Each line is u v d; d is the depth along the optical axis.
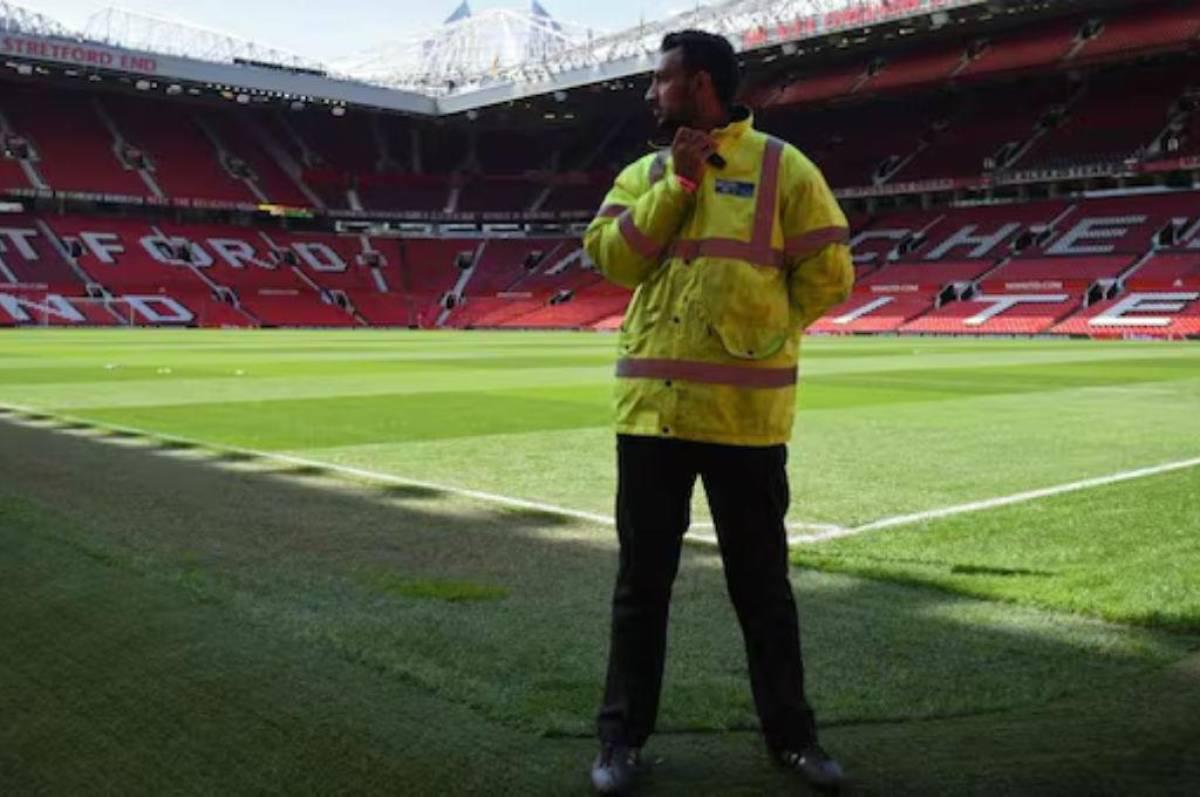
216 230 68.06
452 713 3.59
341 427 12.41
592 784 3.07
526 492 8.12
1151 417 13.90
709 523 6.93
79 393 16.61
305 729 3.46
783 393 3.12
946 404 15.79
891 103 65.12
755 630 3.23
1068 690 3.87
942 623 4.70
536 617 4.72
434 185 74.38
